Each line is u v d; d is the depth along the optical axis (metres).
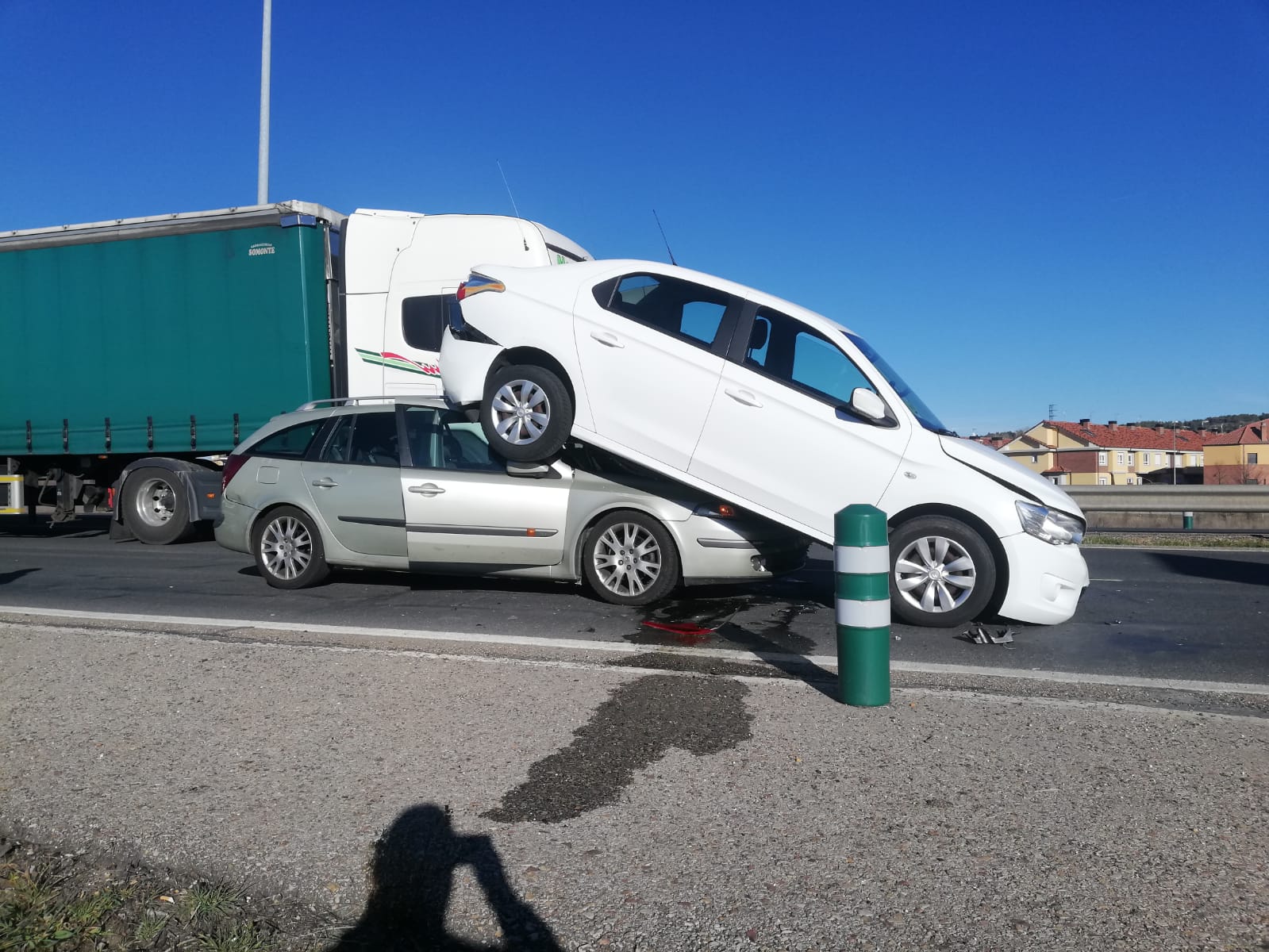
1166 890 2.90
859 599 4.50
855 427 6.73
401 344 11.10
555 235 11.49
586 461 7.72
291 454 8.23
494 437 7.48
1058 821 3.32
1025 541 6.43
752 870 3.03
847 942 2.68
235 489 8.34
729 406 6.92
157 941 2.87
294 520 8.12
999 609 6.54
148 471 12.20
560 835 3.26
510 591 8.09
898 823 3.32
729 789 3.58
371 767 3.81
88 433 12.37
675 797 3.52
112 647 5.59
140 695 4.72
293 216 11.36
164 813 3.45
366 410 8.15
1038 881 2.95
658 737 4.10
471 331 7.76
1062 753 3.92
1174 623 7.09
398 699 4.63
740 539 7.09
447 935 2.81
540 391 7.31
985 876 2.98
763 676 5.07
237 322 11.66
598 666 5.19
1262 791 3.56
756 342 7.02
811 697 4.65
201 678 4.99
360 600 7.70
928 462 6.61
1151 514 16.33
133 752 4.00
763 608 7.39
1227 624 7.04
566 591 8.10
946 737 4.10
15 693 4.76
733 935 2.72
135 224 11.98
